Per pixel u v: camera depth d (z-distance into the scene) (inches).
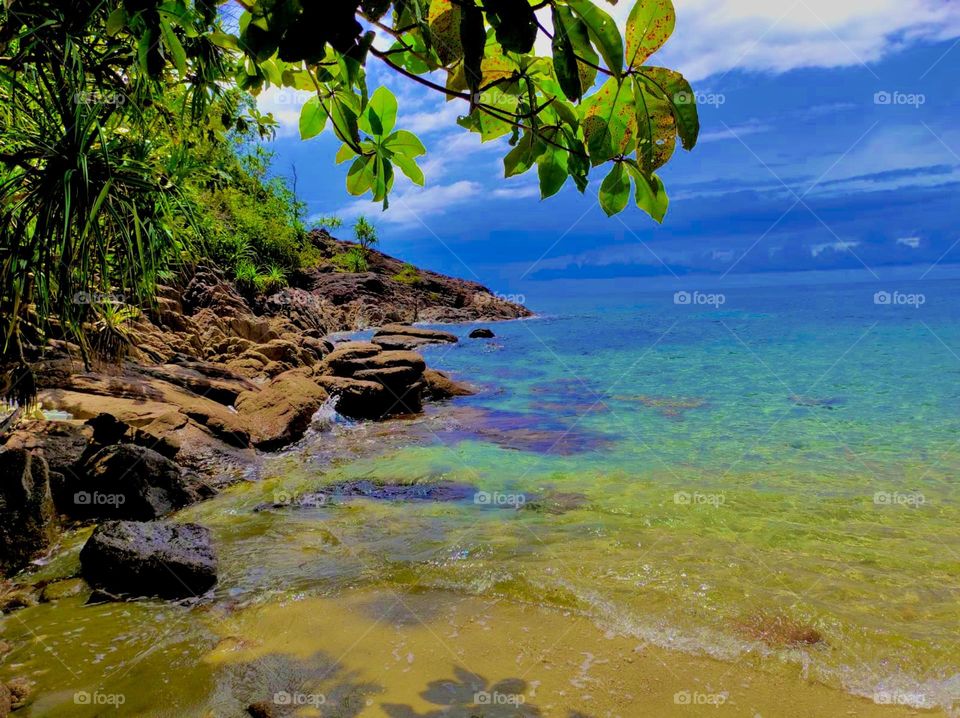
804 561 170.6
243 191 1002.7
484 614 142.9
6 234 132.8
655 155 44.7
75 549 181.2
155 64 57.6
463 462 281.1
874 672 119.3
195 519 211.2
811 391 453.4
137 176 142.3
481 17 39.9
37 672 120.2
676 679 117.3
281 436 322.0
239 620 141.6
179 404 316.2
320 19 39.1
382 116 56.5
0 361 203.8
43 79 116.6
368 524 204.5
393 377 425.7
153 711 107.9
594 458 287.9
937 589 153.1
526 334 990.4
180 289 578.9
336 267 1325.0
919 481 245.1
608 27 40.7
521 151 52.4
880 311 1261.1
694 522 201.9
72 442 228.8
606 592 152.6
